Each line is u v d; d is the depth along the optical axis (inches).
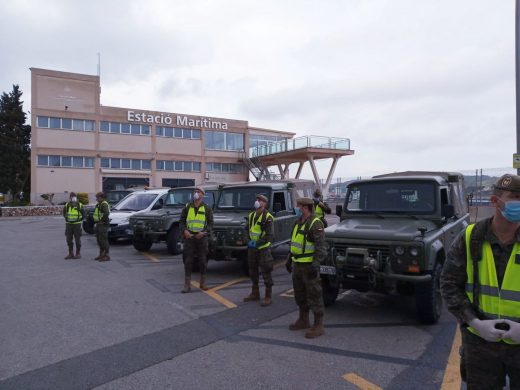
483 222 97.2
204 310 250.7
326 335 206.1
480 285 94.7
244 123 1823.3
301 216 214.7
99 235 429.1
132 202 577.6
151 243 496.7
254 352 183.0
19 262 422.3
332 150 1274.6
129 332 209.8
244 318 234.8
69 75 1450.5
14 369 165.6
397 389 148.3
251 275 272.1
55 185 1429.6
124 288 308.5
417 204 262.5
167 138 1638.8
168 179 1643.7
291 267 217.6
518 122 509.4
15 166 1640.0
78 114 1462.8
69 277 347.9
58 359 175.2
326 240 235.6
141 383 153.0
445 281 101.0
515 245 91.5
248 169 1770.4
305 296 212.5
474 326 92.7
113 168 1535.4
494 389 96.0
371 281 218.8
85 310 249.4
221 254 341.7
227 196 399.9
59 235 693.9
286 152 1352.1
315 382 153.8
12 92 1729.8
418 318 224.4
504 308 91.0
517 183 89.0
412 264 212.4
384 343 194.9
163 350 185.2
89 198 1483.8
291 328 214.1
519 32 505.4
